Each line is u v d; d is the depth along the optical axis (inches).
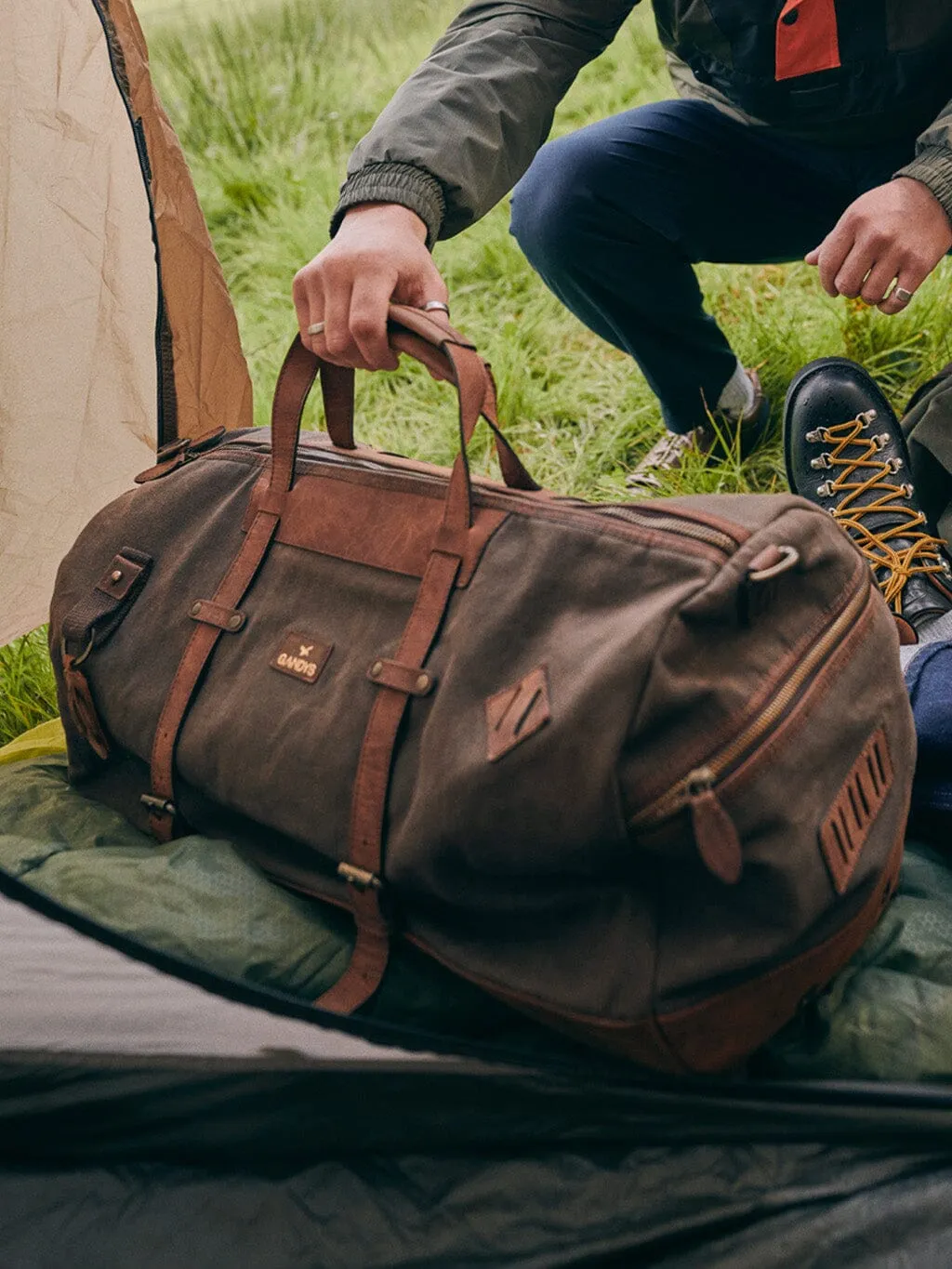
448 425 75.7
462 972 33.9
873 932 36.6
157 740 39.5
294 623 38.0
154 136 53.1
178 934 35.6
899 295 43.8
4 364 52.2
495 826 31.6
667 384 65.7
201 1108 33.5
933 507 59.0
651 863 31.9
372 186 43.3
